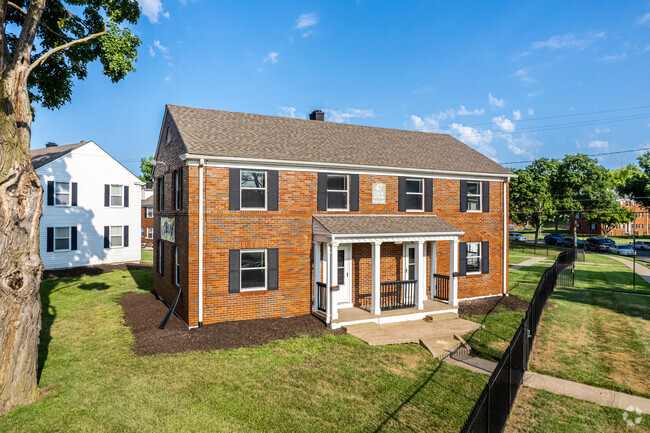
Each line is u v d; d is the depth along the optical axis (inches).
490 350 462.0
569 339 483.2
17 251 316.5
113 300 687.1
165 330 503.2
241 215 537.0
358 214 616.1
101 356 417.7
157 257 741.3
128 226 1192.2
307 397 335.0
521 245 1966.0
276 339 475.2
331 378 373.1
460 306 665.6
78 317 575.8
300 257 573.9
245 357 418.0
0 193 305.6
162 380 360.5
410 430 288.4
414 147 748.0
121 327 523.5
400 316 564.4
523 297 741.9
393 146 723.4
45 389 343.6
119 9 514.0
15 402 311.9
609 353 435.2
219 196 525.3
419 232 588.4
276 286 557.3
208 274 519.5
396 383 366.3
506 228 757.9
